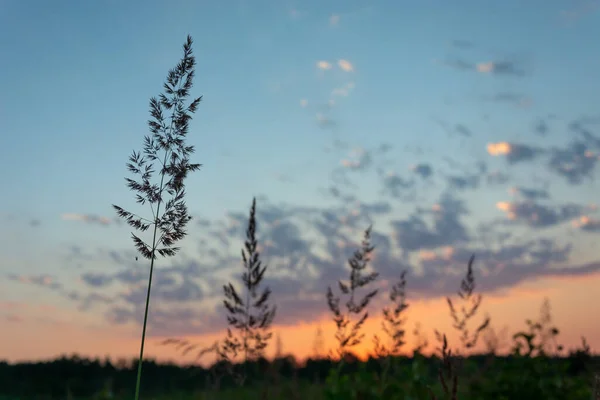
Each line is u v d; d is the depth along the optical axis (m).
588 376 8.05
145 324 3.83
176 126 4.29
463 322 8.27
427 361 7.66
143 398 7.75
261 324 5.19
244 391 6.37
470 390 7.59
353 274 7.32
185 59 4.33
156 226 4.15
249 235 5.27
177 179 4.20
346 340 7.28
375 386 7.54
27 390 10.86
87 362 10.63
